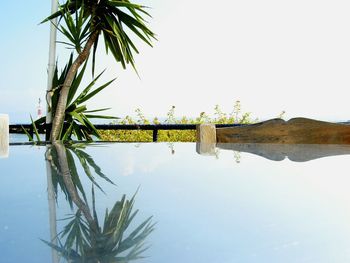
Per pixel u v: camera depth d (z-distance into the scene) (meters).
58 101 3.28
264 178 0.65
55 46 3.55
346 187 0.57
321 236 0.31
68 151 1.21
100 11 3.37
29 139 3.17
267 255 0.26
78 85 3.49
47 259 0.23
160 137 4.88
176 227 0.33
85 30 3.28
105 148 1.35
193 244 0.28
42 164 0.83
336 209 0.42
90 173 0.69
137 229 0.32
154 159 0.97
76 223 0.33
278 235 0.31
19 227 0.31
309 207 0.43
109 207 0.40
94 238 0.28
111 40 3.55
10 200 0.43
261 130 1.50
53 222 0.33
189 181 0.62
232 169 0.77
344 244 0.29
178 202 0.44
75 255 0.24
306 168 0.78
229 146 1.39
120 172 0.71
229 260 0.24
